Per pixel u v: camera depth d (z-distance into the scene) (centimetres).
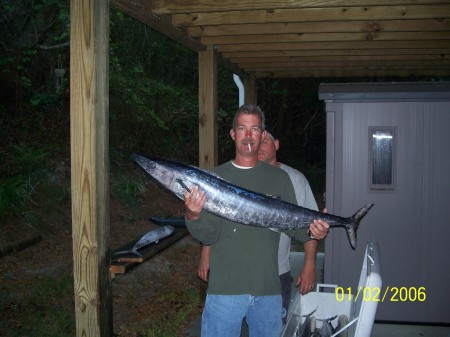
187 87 1464
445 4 416
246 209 282
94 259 286
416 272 486
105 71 297
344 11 435
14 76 1054
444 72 765
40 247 759
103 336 293
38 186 902
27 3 1014
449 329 478
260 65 718
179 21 457
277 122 1805
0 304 543
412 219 486
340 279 499
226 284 284
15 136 1024
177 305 580
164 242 445
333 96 486
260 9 406
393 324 491
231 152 1527
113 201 1034
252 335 296
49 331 483
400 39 514
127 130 1252
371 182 491
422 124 480
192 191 265
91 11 284
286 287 375
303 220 293
